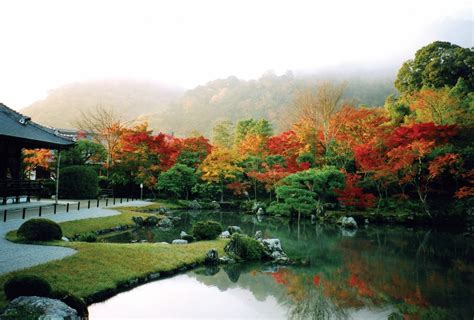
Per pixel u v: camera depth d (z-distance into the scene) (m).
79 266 11.92
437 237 24.86
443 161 29.48
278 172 36.00
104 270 12.16
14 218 19.81
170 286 12.49
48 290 8.23
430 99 36.69
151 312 10.07
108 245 15.09
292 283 13.54
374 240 23.34
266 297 11.89
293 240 22.84
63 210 24.84
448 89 39.22
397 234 25.97
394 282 13.80
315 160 39.19
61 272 11.15
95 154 41.88
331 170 30.75
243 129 63.56
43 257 12.29
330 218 31.50
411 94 47.12
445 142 31.97
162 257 14.84
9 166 27.27
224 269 15.31
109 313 9.82
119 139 44.66
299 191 28.89
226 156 42.09
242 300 11.50
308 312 10.62
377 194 37.22
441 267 16.22
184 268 14.75
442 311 10.80
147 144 41.72
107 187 43.12
